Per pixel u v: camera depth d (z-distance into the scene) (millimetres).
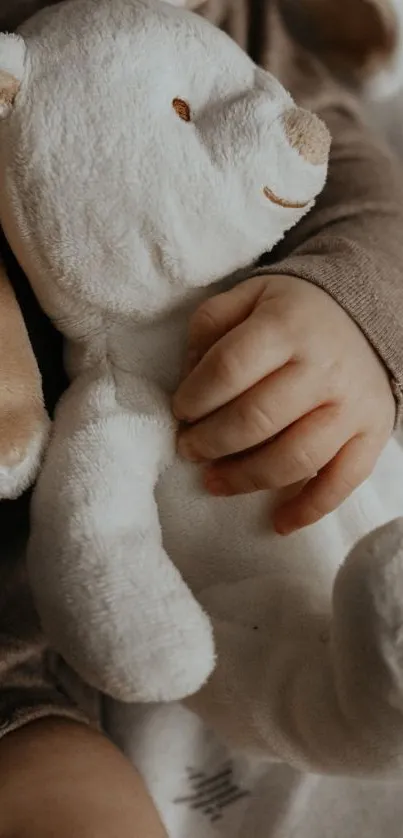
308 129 342
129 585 321
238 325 361
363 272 398
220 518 387
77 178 332
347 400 379
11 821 370
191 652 315
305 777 477
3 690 413
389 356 395
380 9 481
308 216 449
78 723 413
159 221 335
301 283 385
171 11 351
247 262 366
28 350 356
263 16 485
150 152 332
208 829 470
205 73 344
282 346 359
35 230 341
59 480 338
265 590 389
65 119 331
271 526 393
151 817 389
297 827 473
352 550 351
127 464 345
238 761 477
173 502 380
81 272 344
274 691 373
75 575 322
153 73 335
